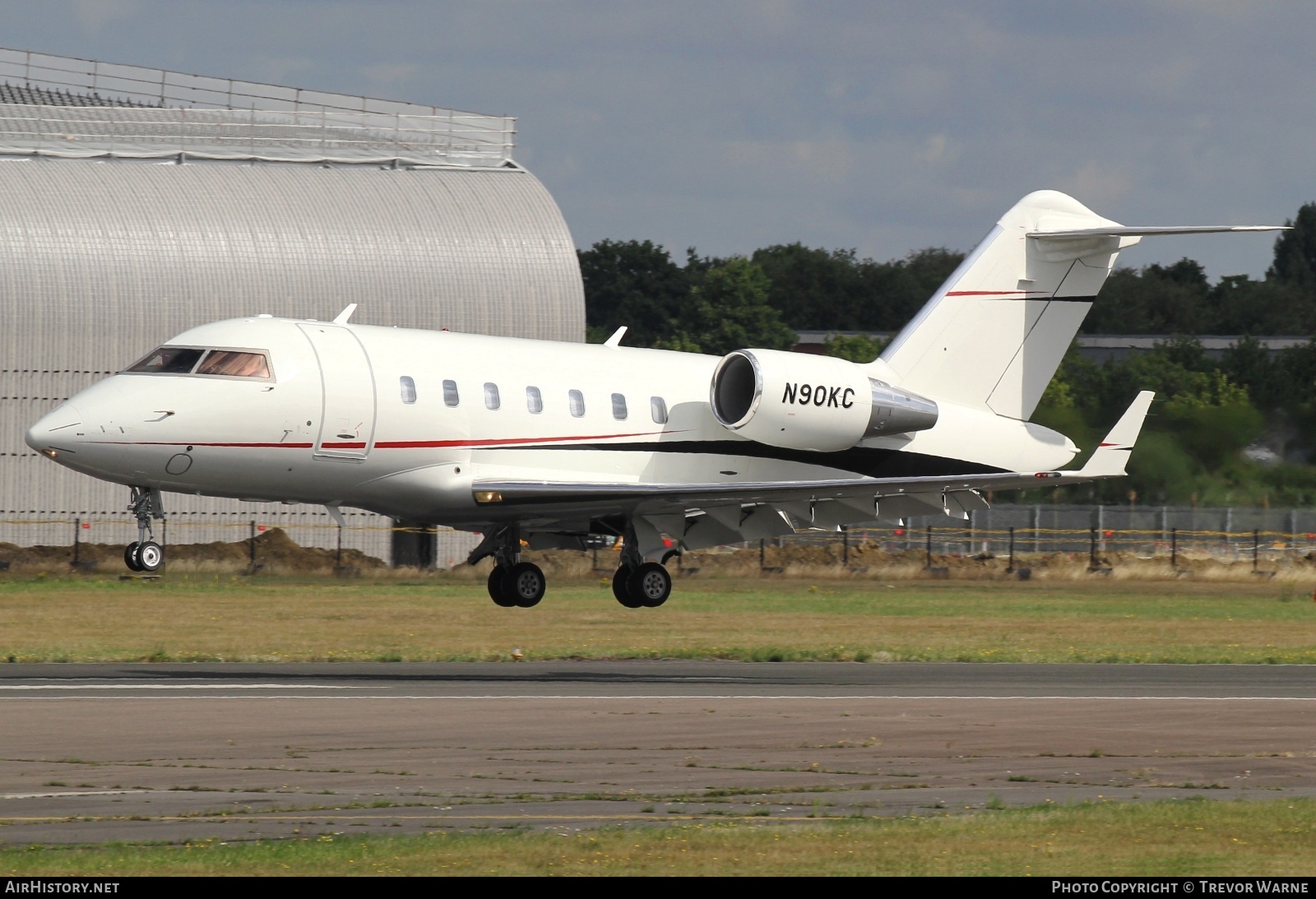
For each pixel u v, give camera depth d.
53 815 41.97
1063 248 114.94
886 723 62.06
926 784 48.91
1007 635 110.69
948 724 62.09
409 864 36.25
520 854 37.44
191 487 91.25
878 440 111.31
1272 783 50.12
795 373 106.06
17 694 66.50
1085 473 95.31
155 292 161.50
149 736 54.91
